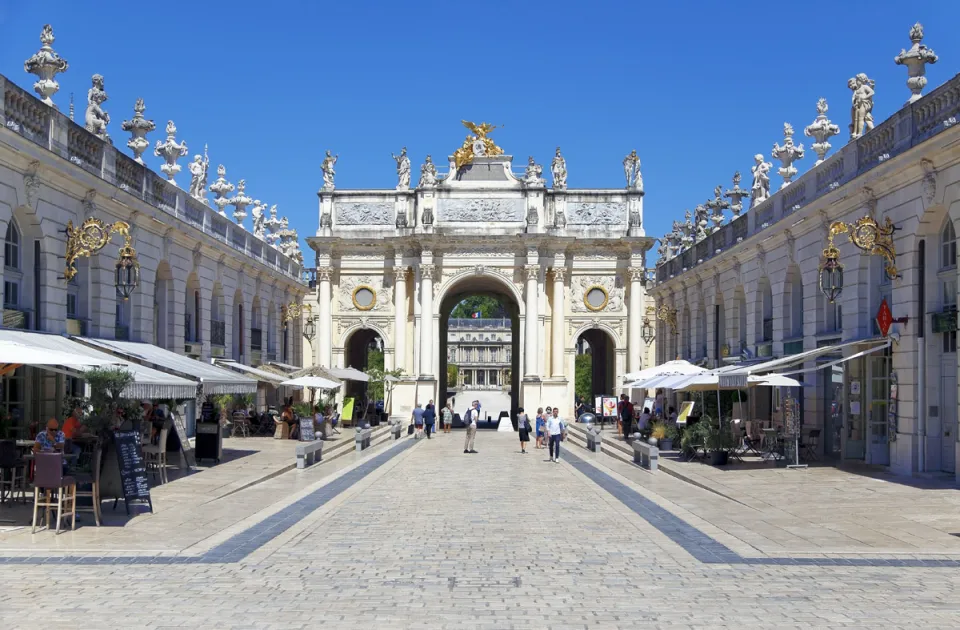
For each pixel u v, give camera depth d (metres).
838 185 30.78
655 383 37.69
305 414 46.81
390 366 69.25
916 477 26.12
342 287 70.06
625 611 12.37
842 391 31.55
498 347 153.00
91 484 19.77
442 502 24.09
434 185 68.25
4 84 24.22
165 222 36.25
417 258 68.38
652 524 19.98
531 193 68.06
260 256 55.19
